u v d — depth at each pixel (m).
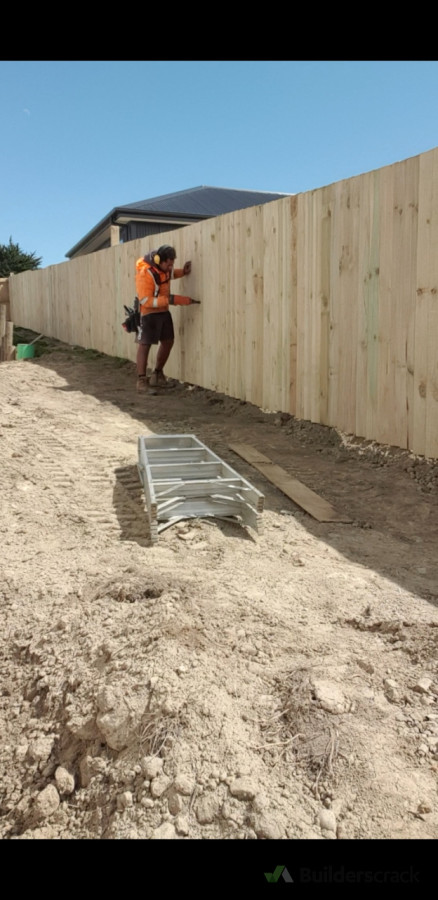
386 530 4.02
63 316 12.60
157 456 4.67
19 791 2.13
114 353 10.63
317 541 3.80
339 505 4.43
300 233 6.14
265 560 3.49
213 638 2.58
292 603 2.94
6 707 2.48
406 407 5.08
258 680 2.34
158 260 7.71
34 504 4.29
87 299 11.45
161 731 2.08
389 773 1.90
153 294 7.86
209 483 4.07
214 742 2.03
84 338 11.77
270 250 6.61
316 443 5.90
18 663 2.68
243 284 7.13
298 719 2.12
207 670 2.36
